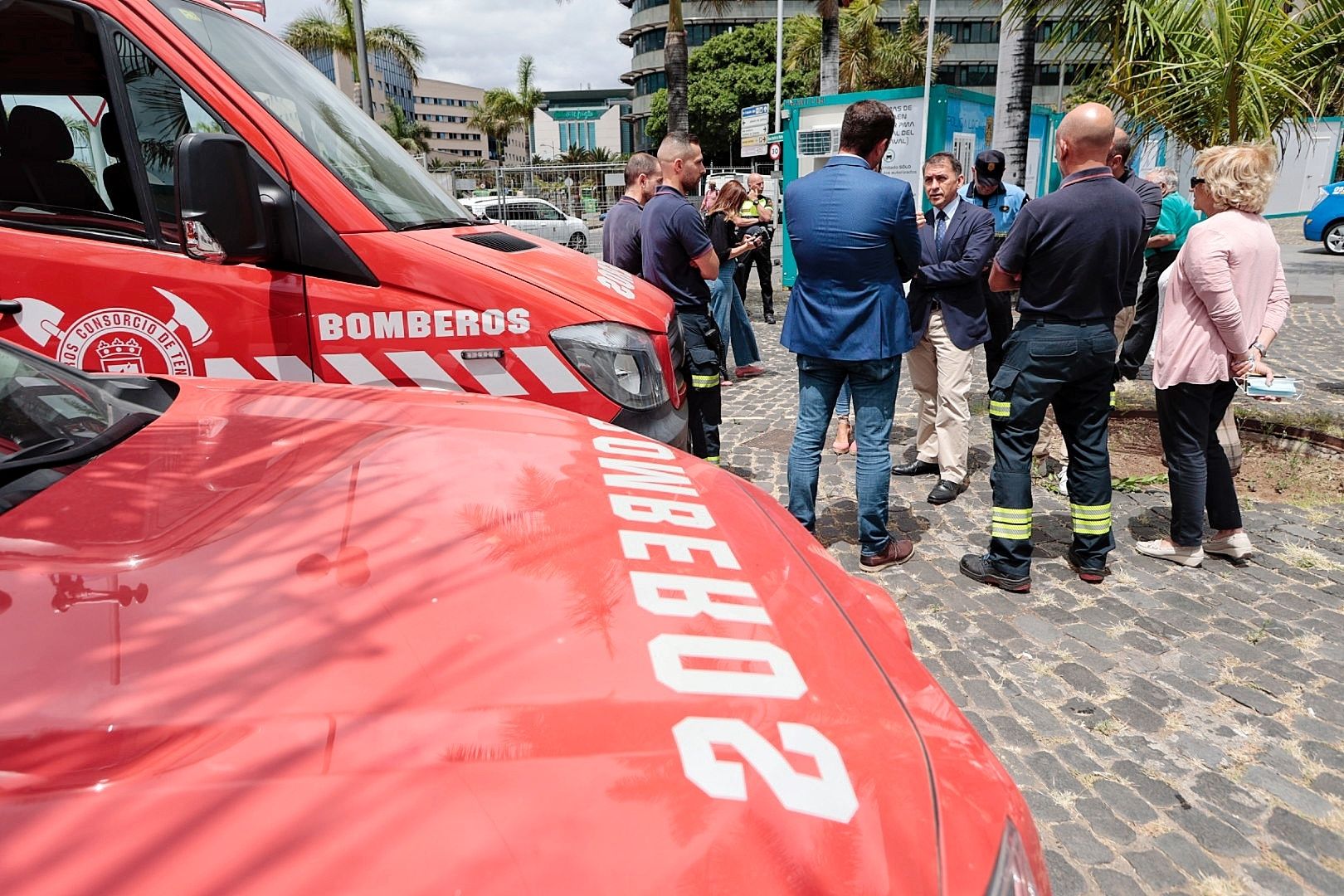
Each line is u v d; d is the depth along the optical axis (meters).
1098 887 2.08
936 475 5.02
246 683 0.90
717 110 57.22
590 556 1.25
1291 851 2.19
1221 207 3.43
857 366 3.55
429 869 0.73
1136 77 5.05
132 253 2.54
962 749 1.12
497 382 2.73
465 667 0.97
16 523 1.20
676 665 1.04
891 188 3.31
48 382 1.66
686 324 4.43
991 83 63.59
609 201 14.30
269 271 2.59
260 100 2.67
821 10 21.31
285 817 0.76
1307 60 4.77
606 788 0.84
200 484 1.36
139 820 0.74
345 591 1.08
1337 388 6.66
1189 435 3.62
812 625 1.24
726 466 5.25
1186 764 2.51
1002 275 3.38
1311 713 2.74
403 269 2.64
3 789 0.76
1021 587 3.55
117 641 0.95
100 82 2.59
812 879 0.82
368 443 1.58
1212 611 3.39
